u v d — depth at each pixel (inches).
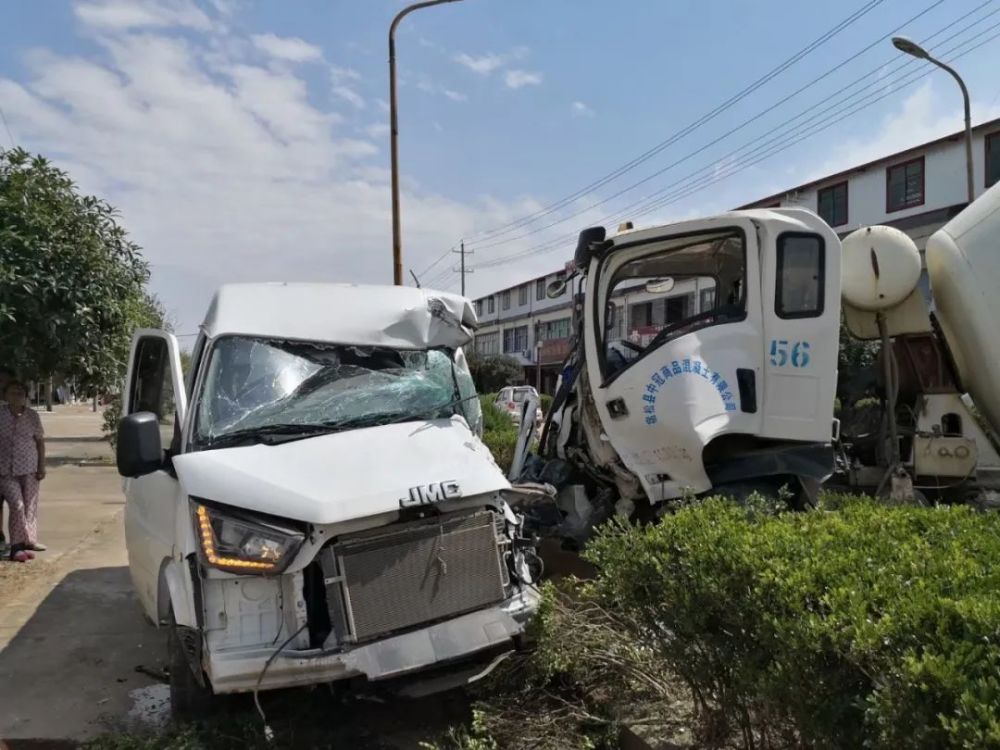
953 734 74.3
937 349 257.1
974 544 117.7
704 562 121.6
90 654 222.2
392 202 568.7
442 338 209.9
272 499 148.0
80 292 308.0
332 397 187.2
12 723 179.5
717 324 220.1
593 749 147.5
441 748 153.5
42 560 323.0
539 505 228.4
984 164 831.1
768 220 219.0
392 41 560.7
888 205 926.4
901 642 88.8
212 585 146.2
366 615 147.3
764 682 105.8
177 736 155.0
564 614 166.4
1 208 293.0
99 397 381.7
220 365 184.1
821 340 221.6
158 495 179.6
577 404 253.9
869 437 270.1
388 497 151.9
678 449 213.3
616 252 234.8
